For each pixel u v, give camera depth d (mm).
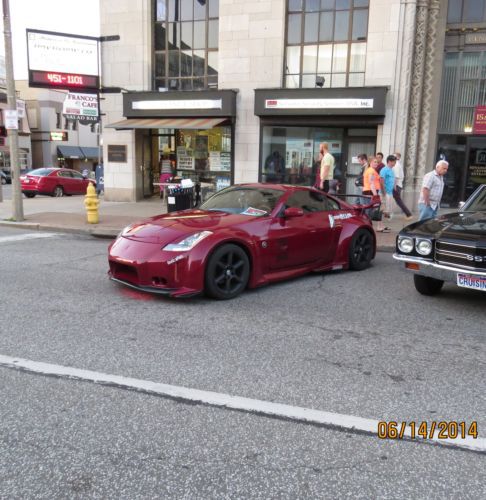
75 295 6023
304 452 2807
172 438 2926
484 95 14141
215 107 15289
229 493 2451
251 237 6125
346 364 4051
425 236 5621
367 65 14000
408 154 14305
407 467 2686
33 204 17406
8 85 12289
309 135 15172
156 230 5961
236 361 4070
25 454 2752
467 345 4539
